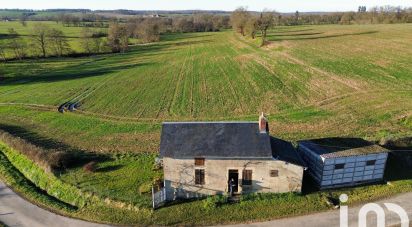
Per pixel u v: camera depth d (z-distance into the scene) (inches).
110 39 5556.1
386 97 2105.1
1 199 1316.4
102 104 2421.3
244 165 1176.8
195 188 1216.2
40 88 3041.3
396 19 6830.7
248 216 1120.2
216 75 3021.7
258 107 2128.4
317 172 1256.2
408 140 1533.0
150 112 2172.7
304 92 2330.2
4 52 4992.6
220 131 1248.2
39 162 1505.9
